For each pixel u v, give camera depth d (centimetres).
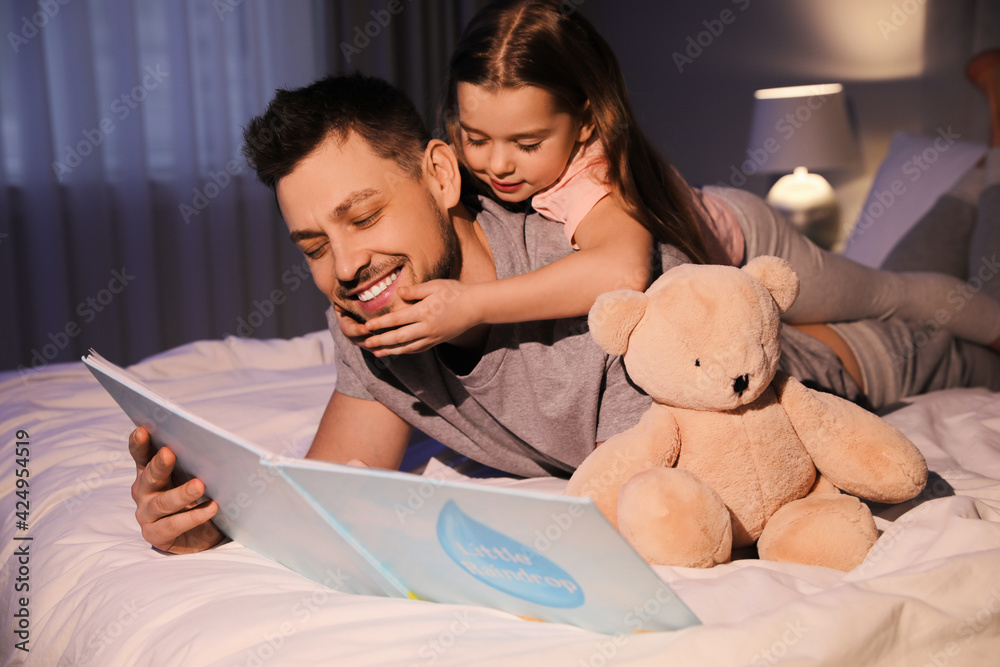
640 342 71
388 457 106
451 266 91
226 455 65
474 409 100
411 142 86
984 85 279
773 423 71
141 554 84
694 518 64
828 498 70
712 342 69
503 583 59
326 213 81
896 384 140
